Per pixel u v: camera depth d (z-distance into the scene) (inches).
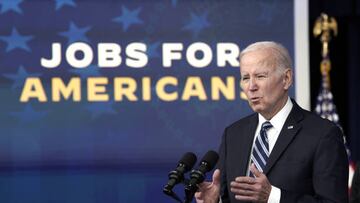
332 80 649.6
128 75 510.6
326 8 633.0
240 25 517.0
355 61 636.1
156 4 513.7
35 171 502.9
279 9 517.0
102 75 509.4
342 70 647.8
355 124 636.1
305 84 510.6
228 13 517.0
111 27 510.6
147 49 512.4
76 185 504.4
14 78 504.4
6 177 501.7
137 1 513.3
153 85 511.8
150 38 513.0
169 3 514.9
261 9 517.3
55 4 509.0
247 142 303.9
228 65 516.1
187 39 514.9
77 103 507.2
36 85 505.7
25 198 501.7
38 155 503.8
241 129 311.1
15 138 502.9
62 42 507.8
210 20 516.1
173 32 514.6
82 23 509.7
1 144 501.7
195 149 513.0
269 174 288.5
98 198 504.7
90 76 508.4
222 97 515.5
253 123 307.7
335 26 575.2
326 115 577.0
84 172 504.7
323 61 578.6
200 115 514.3
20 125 503.8
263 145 297.7
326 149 283.3
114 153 507.8
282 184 284.7
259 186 266.8
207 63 514.9
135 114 510.3
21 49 506.6
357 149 637.3
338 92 650.2
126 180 507.2
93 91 508.1
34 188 502.0
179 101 513.0
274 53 289.6
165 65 513.3
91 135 506.9
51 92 506.6
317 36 606.9
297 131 291.4
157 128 510.9
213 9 517.0
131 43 511.8
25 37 506.9
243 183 267.1
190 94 514.3
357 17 635.5
